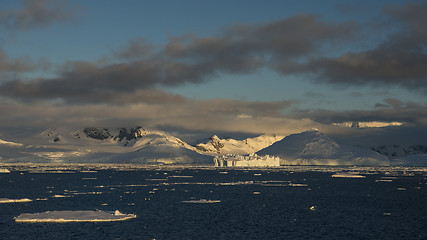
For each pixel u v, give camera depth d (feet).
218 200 317.22
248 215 245.45
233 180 572.10
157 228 204.23
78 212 234.79
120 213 234.79
